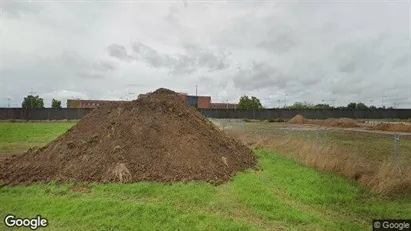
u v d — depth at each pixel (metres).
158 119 12.05
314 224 6.54
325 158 11.70
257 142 18.16
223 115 61.75
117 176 9.56
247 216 6.97
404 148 17.77
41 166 10.59
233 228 6.12
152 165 10.12
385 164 10.23
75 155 10.70
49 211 7.01
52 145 11.84
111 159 10.13
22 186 9.27
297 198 8.25
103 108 13.38
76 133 12.16
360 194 8.67
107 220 6.50
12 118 55.75
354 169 10.62
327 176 10.53
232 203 7.75
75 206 7.26
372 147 18.12
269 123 49.16
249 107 66.88
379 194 8.65
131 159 10.23
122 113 12.52
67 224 6.39
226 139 13.92
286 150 15.02
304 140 17.44
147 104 12.88
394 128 30.47
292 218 6.75
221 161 11.24
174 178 9.63
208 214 6.95
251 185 9.17
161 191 8.48
